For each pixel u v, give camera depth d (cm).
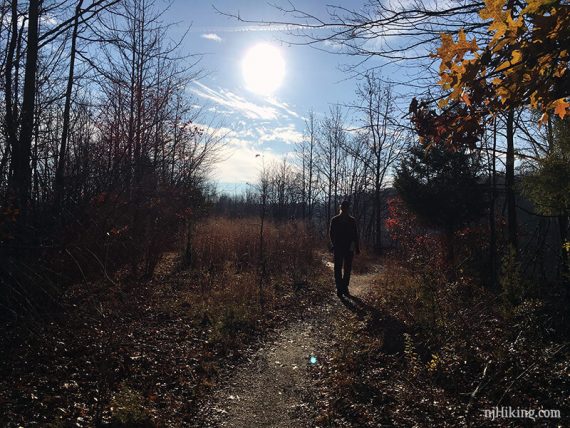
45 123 789
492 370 537
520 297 727
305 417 482
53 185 742
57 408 447
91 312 721
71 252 730
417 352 643
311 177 3753
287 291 1120
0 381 482
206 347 688
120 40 817
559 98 250
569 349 580
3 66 697
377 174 2764
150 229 1067
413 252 1455
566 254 805
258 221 1933
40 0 715
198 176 1300
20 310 613
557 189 683
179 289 1033
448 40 236
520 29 218
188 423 464
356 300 1063
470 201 1505
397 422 455
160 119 1086
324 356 677
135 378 545
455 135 267
